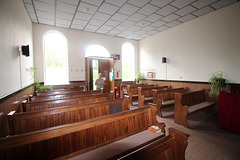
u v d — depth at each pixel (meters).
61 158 1.61
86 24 5.98
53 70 6.47
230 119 3.38
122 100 3.09
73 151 1.69
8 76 2.48
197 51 5.34
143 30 6.82
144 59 8.26
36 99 3.47
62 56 6.64
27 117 2.00
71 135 1.68
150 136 2.11
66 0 4.00
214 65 4.81
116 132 2.05
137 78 8.23
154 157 1.24
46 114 2.15
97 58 7.34
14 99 2.68
